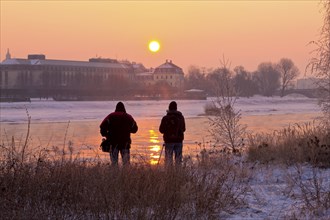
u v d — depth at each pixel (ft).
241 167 54.65
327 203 36.76
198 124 242.58
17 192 32.42
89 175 36.09
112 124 53.42
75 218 31.22
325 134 68.08
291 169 55.47
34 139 153.38
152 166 40.45
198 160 55.06
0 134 181.16
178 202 33.63
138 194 33.65
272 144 66.64
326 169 54.95
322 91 79.10
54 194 32.35
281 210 36.58
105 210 31.42
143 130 208.74
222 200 37.27
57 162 37.60
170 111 59.93
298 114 371.35
